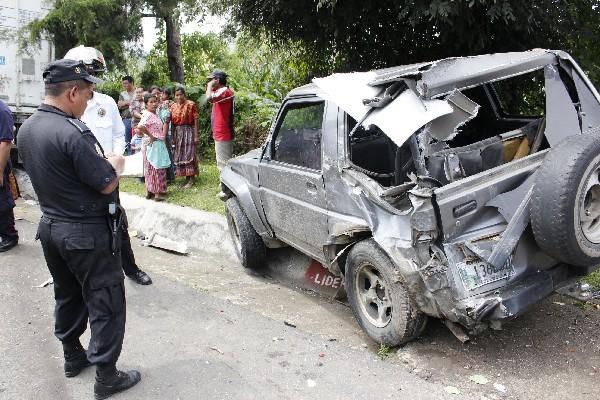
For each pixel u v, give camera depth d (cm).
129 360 368
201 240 655
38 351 385
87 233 302
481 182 323
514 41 616
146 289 496
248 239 539
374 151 423
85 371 358
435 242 318
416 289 322
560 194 296
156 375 348
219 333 404
